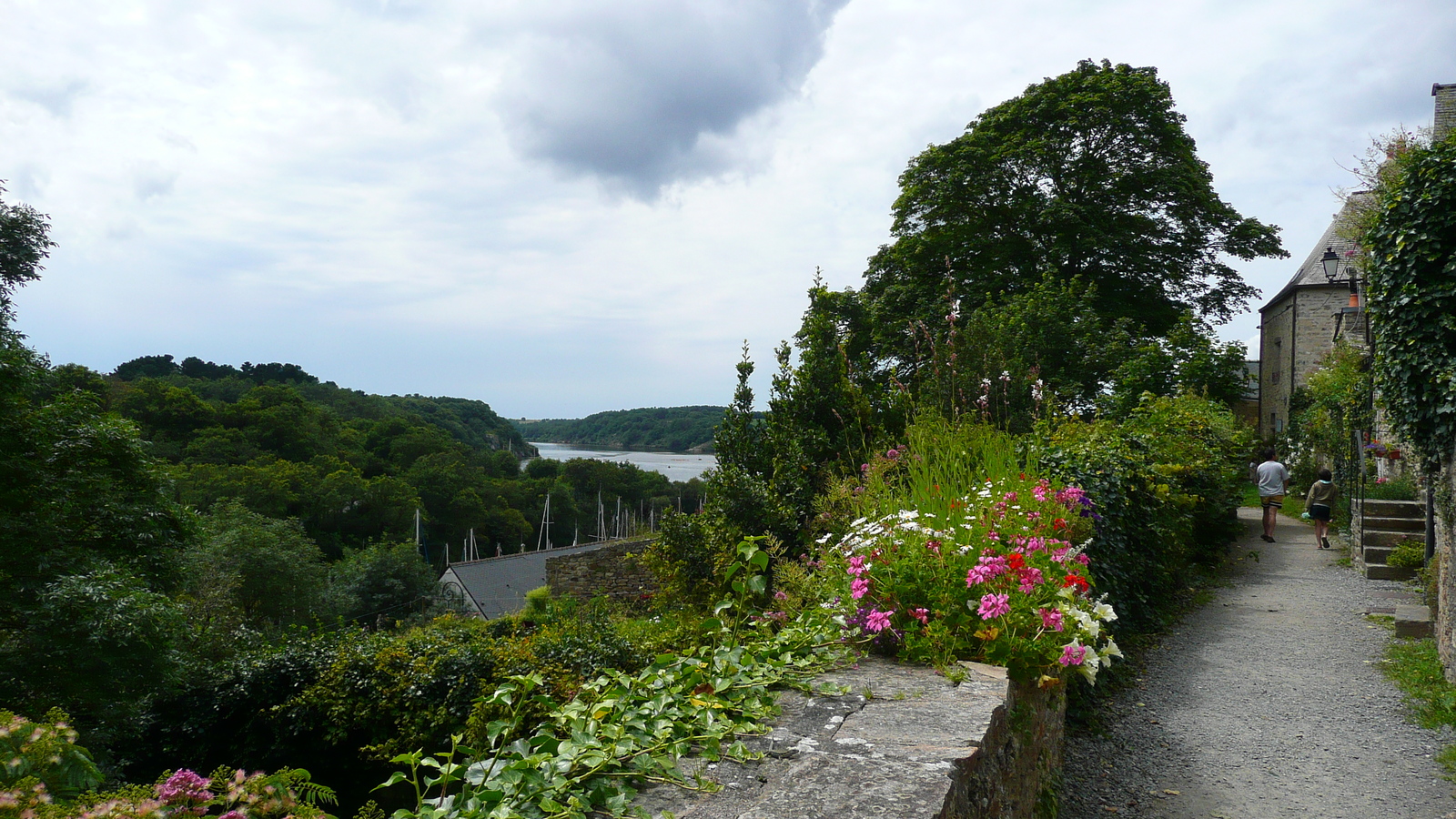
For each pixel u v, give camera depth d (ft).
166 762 40.29
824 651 11.37
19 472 41.06
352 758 37.73
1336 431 51.42
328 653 39.86
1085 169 66.28
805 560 19.40
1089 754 15.84
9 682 34.24
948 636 11.39
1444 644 19.49
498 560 133.08
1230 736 16.62
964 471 19.95
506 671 32.65
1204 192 66.33
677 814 6.23
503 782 6.19
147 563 46.44
